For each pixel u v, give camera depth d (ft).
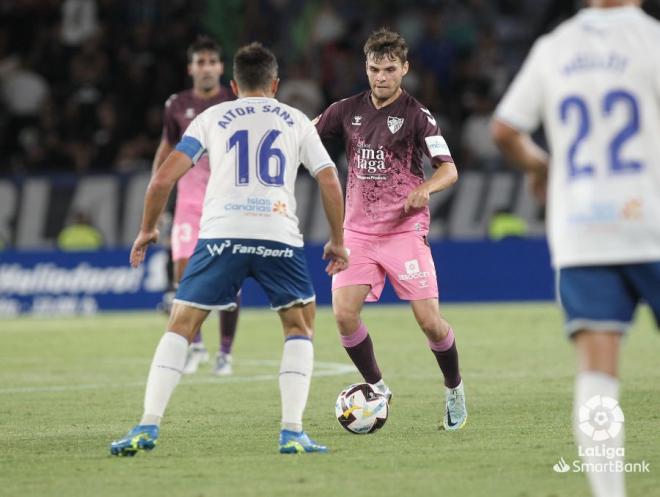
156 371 69.51
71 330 170.40
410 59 269.03
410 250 84.28
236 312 117.80
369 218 85.40
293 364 70.69
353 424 78.89
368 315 184.55
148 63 251.19
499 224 220.02
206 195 70.38
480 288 205.87
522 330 159.84
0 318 195.72
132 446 69.51
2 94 249.34
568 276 52.39
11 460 69.56
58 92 251.60
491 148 249.75
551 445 73.20
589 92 52.13
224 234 68.85
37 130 247.09
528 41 286.66
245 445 74.54
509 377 111.96
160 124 245.65
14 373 121.60
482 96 258.37
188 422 85.51
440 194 222.89
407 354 133.49
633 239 51.16
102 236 216.95
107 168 236.84
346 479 62.64
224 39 268.41
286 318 70.85
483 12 288.92
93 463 68.23
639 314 182.70
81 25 261.03
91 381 114.11
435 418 86.94
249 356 135.23
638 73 51.88
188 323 69.77
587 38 52.95
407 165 85.51
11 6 260.21
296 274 70.03
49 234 216.54
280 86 252.21
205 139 70.38
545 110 53.62
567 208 52.11
